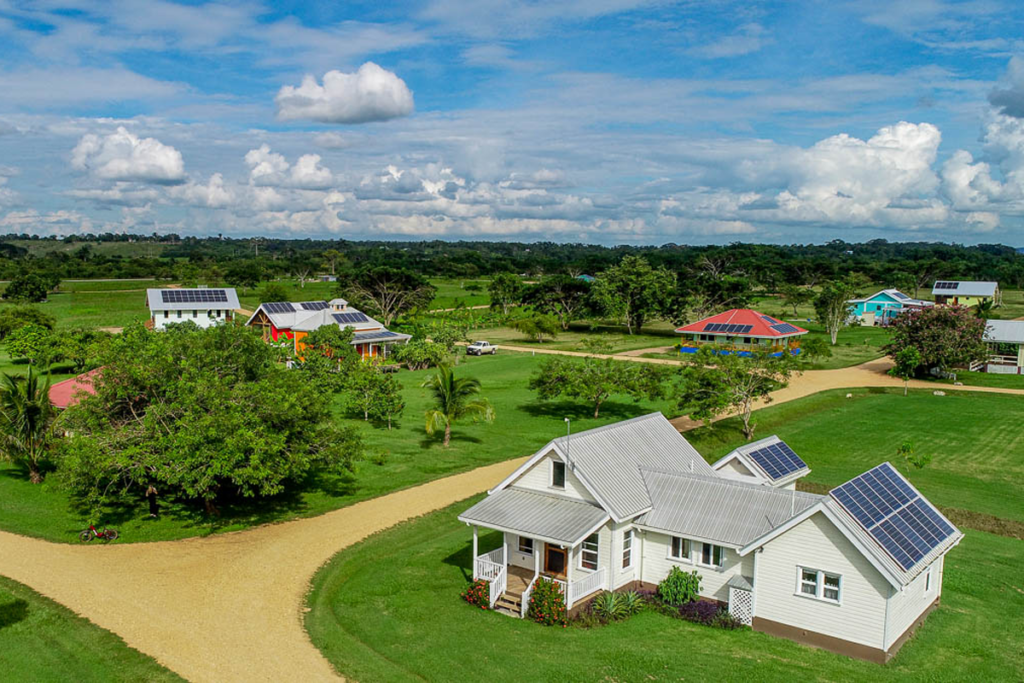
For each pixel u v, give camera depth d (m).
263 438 33.84
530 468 30.31
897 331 80.19
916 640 25.27
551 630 25.50
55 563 30.09
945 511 38.56
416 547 32.88
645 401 66.25
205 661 22.61
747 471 33.16
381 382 55.06
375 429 53.94
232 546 32.31
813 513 24.56
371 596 27.89
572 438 30.03
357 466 40.62
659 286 115.62
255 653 23.20
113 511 36.56
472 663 22.94
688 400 52.47
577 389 56.12
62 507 36.94
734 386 52.66
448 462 45.38
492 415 49.38
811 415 61.69
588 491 28.48
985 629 26.23
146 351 37.56
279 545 32.47
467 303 160.75
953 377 77.06
